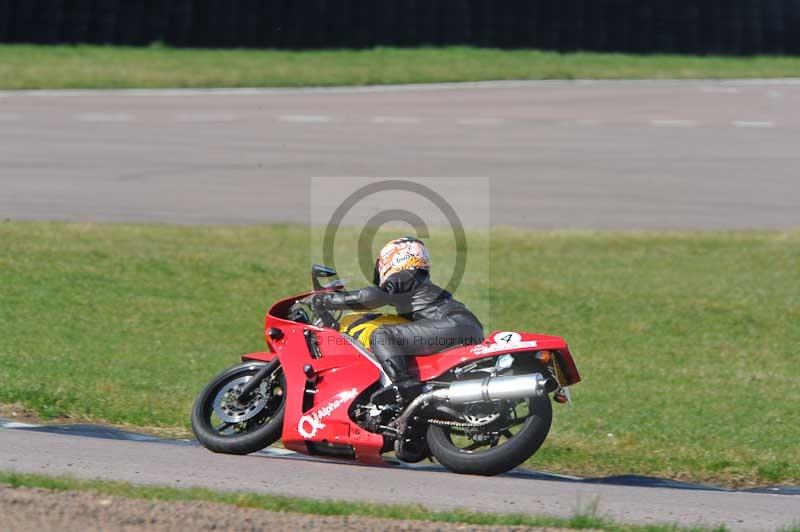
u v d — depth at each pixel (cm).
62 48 12381
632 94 12169
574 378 2598
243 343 4356
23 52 12088
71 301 4797
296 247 6269
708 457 2966
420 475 2588
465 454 2559
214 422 3194
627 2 14038
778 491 2738
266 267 5716
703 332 4809
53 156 8350
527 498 2356
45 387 3341
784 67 14112
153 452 2677
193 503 2033
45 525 1869
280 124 9950
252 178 8000
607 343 4578
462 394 2498
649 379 4003
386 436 2616
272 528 1906
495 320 4938
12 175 7700
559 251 6506
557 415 3462
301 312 2822
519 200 7731
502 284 5653
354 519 1991
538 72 13100
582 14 13912
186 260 5741
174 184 7738
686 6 14162
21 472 2309
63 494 2042
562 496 2405
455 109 11000
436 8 13550
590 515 2178
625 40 14100
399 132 9781
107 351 4031
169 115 10138
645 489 2570
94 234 6256
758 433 3288
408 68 12825
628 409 3566
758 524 2231
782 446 3144
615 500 2398
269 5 12988
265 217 7000
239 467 2556
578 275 5922
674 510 2327
